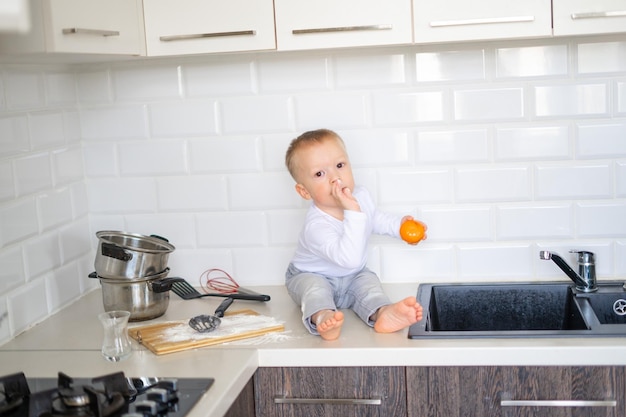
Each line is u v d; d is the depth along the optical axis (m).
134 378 1.62
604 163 2.23
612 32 1.89
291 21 1.98
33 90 2.12
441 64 2.24
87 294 2.39
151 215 2.42
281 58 2.30
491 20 1.91
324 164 2.02
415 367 1.77
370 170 2.31
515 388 1.75
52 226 2.20
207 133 2.36
